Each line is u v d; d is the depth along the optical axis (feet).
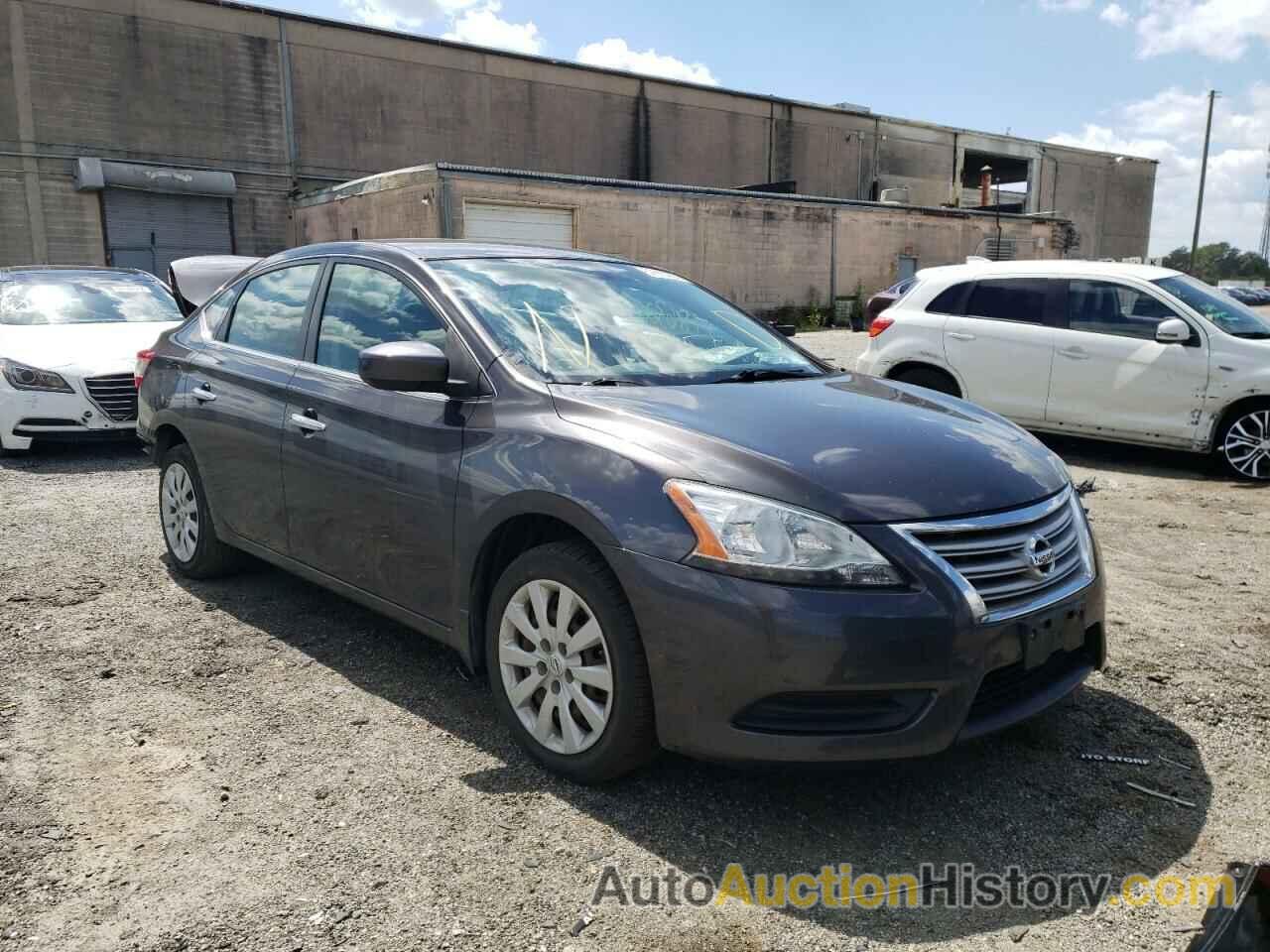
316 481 12.32
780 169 123.03
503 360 10.68
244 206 82.69
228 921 7.52
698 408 9.95
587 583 9.14
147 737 10.49
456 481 10.35
